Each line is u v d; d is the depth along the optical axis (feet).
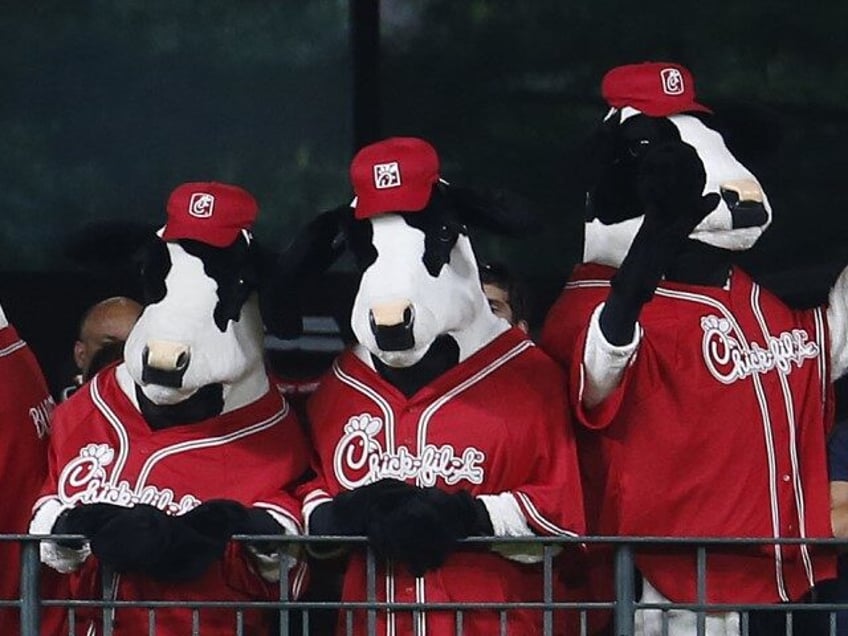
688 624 73.46
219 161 97.71
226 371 72.90
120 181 97.71
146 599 72.90
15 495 75.82
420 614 71.26
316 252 72.84
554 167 97.60
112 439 73.77
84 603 70.79
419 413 72.33
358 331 71.67
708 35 98.17
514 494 71.36
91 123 97.71
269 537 70.13
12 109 97.71
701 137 74.38
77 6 97.50
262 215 97.71
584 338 71.92
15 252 97.50
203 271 73.36
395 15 98.22
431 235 72.02
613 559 72.23
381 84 98.17
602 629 75.15
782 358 74.59
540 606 69.97
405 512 69.62
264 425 74.08
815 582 74.28
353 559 72.90
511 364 73.15
